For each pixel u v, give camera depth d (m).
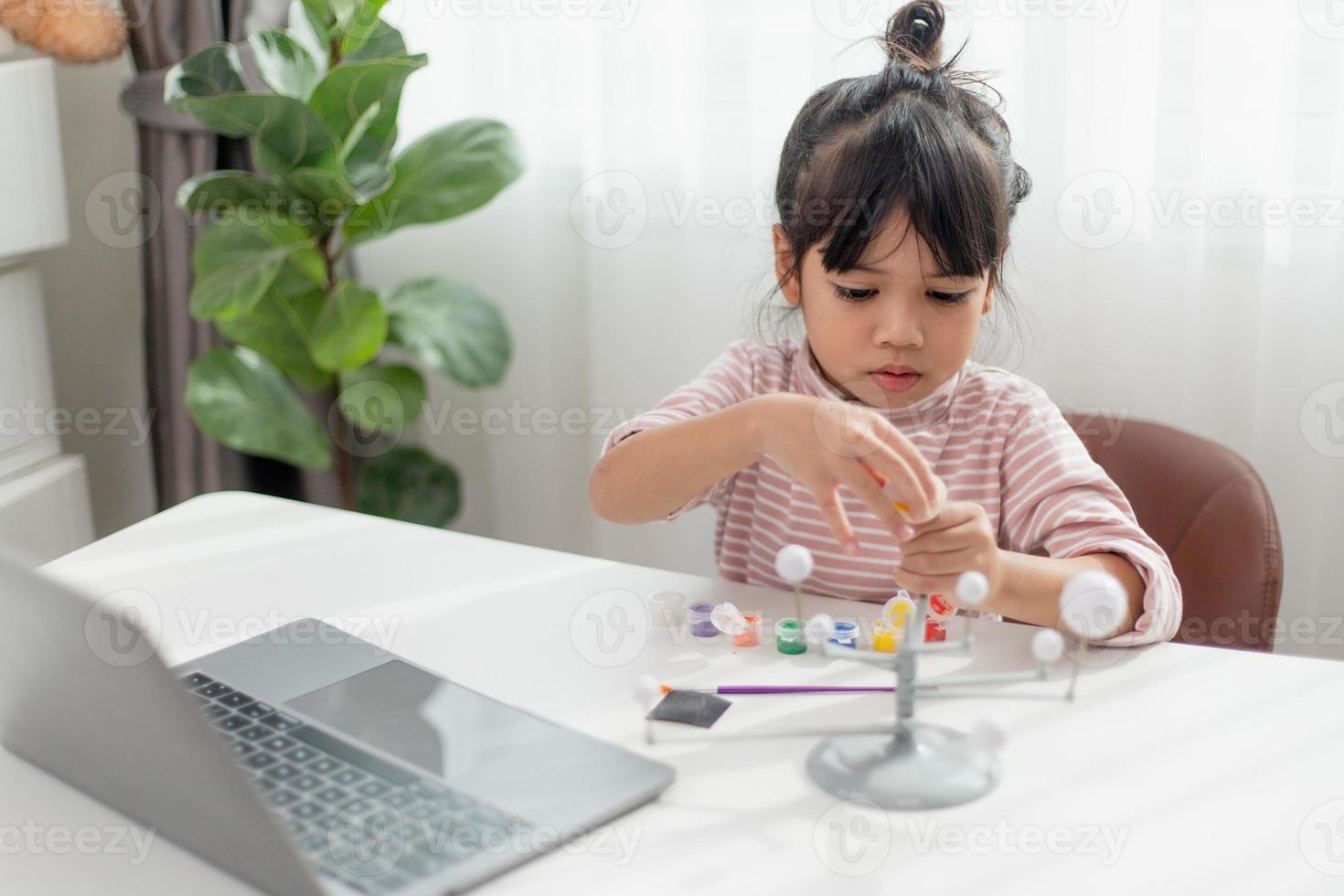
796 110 1.67
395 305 1.75
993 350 1.57
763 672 0.87
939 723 0.80
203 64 1.52
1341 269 1.50
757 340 1.59
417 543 1.11
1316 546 1.59
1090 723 0.80
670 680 0.86
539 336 1.92
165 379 1.86
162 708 0.59
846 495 1.17
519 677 0.87
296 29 1.59
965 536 0.86
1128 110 1.53
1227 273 1.54
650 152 1.76
